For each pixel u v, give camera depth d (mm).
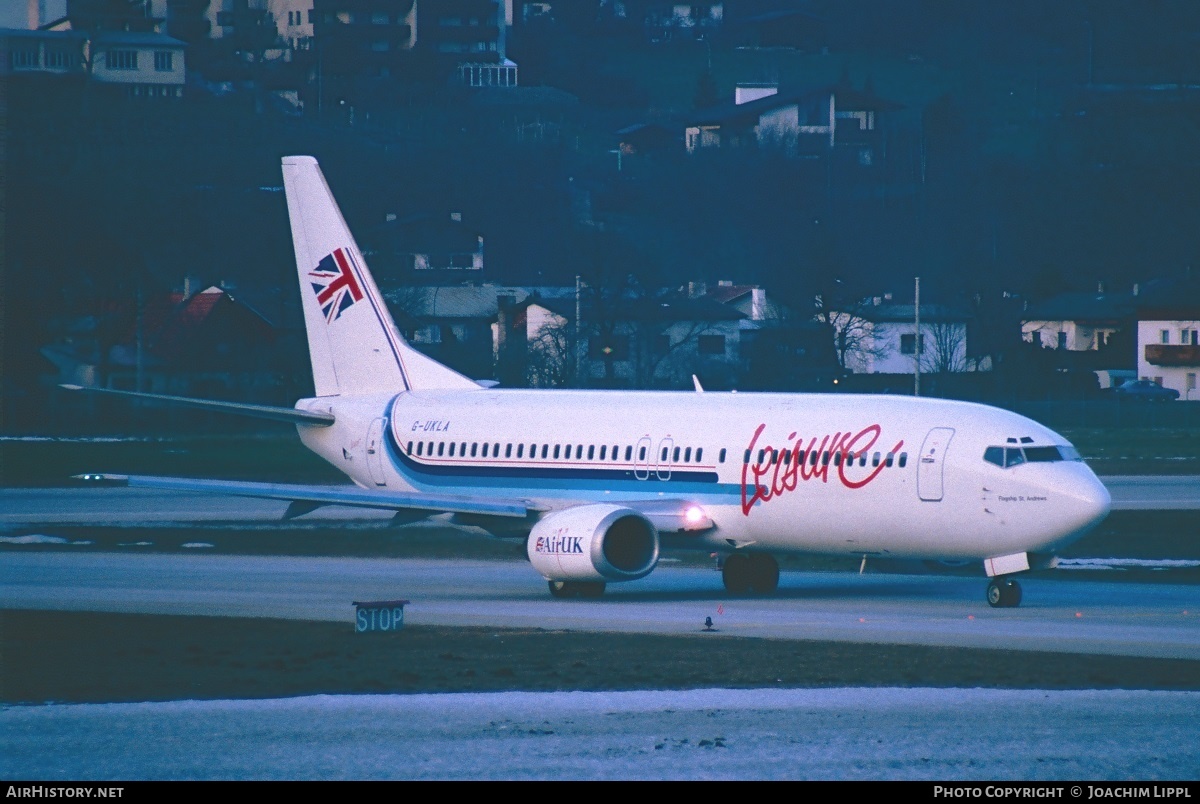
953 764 97375
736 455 178000
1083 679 122062
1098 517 160250
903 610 164250
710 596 179750
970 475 164125
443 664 130125
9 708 113250
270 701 115500
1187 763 97500
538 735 104750
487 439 199750
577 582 175500
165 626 152000
